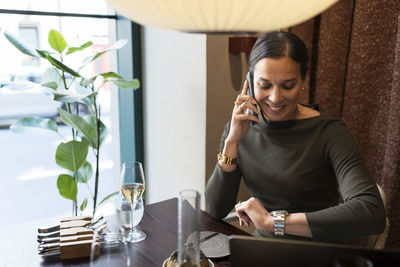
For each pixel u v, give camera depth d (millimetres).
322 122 1327
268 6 626
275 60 1152
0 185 3754
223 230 1290
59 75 1888
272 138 1378
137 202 1247
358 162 1228
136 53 2201
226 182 1399
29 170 4277
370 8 1725
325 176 1332
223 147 1498
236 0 604
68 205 3221
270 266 654
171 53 2016
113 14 2252
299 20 738
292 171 1332
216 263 1062
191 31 774
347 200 1182
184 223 787
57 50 1787
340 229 1117
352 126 1888
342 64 1874
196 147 1970
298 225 1138
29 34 2057
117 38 2303
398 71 1659
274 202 1403
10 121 5523
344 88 1879
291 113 1357
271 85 1204
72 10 2127
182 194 791
